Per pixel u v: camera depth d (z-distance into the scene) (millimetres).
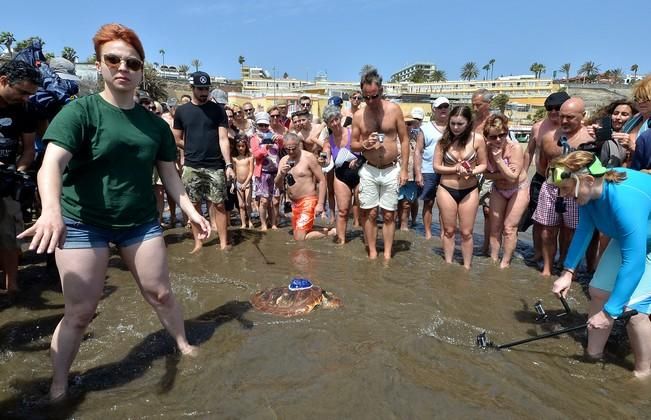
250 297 4137
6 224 4023
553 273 5168
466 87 88062
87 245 2561
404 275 4934
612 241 3182
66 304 2582
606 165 3814
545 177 5281
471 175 4953
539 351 3326
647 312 2904
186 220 7438
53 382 2621
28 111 3834
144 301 3982
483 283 4773
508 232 5262
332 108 6566
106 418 2432
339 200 6094
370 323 3605
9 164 3777
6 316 3701
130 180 2639
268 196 7051
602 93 75562
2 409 2490
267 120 7133
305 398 2602
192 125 5578
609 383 2934
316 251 5820
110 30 2496
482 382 2834
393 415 2471
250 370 2898
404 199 7066
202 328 3492
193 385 2738
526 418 2494
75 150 2402
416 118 7957
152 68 46406
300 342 3260
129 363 2986
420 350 3195
